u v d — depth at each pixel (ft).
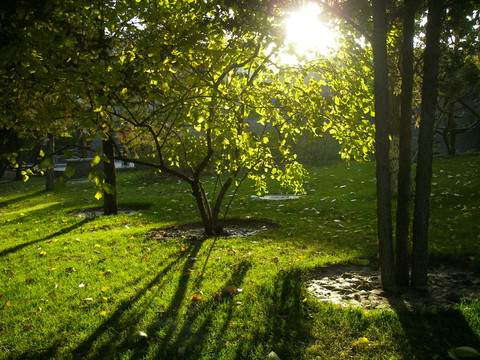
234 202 36.09
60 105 13.82
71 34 14.62
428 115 12.79
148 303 13.64
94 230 27.73
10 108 18.06
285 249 19.61
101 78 13.14
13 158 14.47
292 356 10.11
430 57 12.56
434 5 12.41
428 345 10.25
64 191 55.83
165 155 22.16
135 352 10.67
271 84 17.98
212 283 15.24
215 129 15.24
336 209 29.73
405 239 14.01
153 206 36.94
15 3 12.48
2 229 29.91
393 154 30.86
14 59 12.98
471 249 17.29
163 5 13.88
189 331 11.61
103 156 10.05
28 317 13.06
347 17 13.76
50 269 18.13
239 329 11.56
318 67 17.01
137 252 20.43
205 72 16.66
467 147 69.82
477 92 48.29
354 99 16.52
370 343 10.45
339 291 14.15
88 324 12.37
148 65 15.46
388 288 13.79
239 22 13.73
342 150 17.69
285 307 12.64
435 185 34.63
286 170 22.41
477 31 22.27
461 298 12.75
